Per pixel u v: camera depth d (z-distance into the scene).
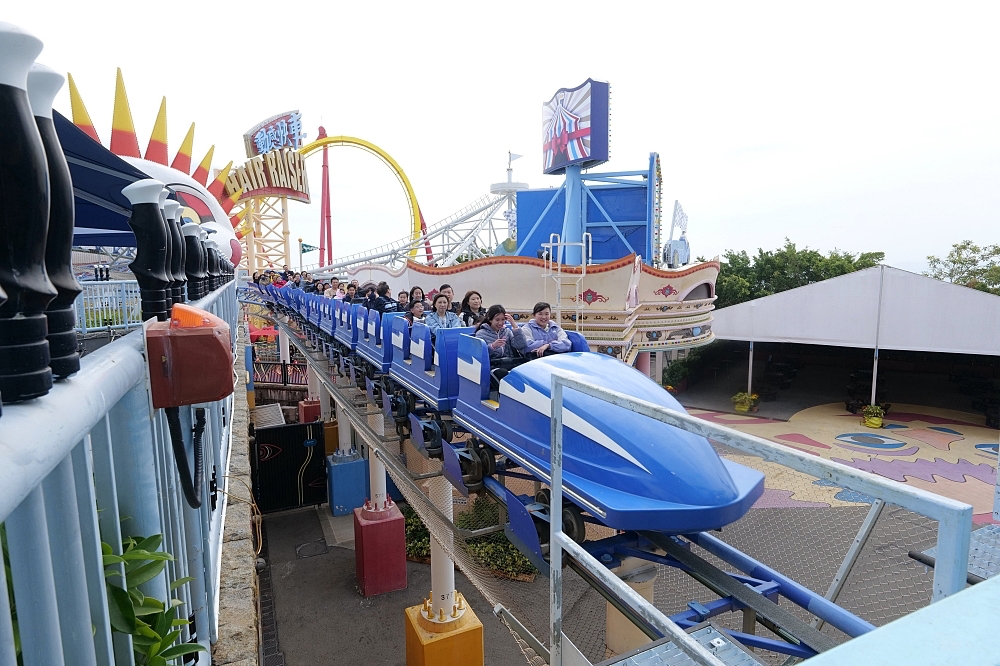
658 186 22.09
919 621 0.72
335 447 21.77
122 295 8.52
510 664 12.69
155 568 1.89
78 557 1.27
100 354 1.60
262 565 16.92
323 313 13.45
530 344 5.45
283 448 21.05
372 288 11.77
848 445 19.50
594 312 16.89
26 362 0.99
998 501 3.51
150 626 1.94
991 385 25.55
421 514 5.83
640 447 3.23
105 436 1.67
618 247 22.14
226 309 8.19
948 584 1.01
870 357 31.02
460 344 5.48
